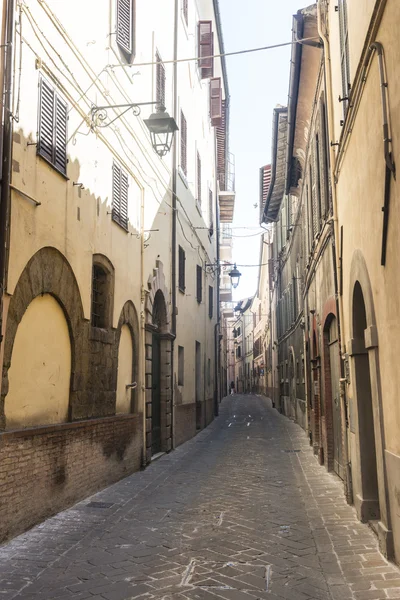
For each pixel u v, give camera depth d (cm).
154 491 944
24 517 667
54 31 779
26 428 684
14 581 516
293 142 1565
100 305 995
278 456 1385
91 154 920
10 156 633
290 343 2548
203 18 2369
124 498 877
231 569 552
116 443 1018
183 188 1775
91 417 909
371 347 605
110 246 1009
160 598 477
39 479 706
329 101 951
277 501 869
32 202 698
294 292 2261
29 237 689
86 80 902
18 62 667
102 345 962
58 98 789
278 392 3294
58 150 785
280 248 2933
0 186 618
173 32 1614
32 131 702
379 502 659
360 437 732
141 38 1242
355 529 691
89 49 920
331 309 997
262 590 496
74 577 528
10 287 639
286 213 2505
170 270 1536
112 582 515
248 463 1273
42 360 739
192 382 1903
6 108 629
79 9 877
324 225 1077
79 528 696
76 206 848
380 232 563
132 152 1167
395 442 532
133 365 1160
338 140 887
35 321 722
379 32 539
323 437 1211
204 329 2261
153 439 1389
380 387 587
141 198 1235
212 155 2766
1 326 612
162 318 1463
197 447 1591
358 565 557
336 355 1020
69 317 812
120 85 1090
